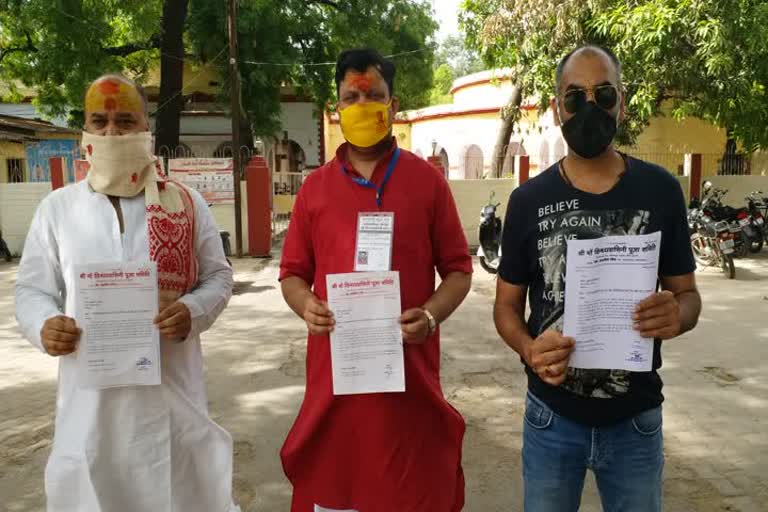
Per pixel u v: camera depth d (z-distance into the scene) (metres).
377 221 2.31
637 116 11.61
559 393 2.08
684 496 3.39
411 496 2.37
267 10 17.48
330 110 21.45
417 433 2.37
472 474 3.65
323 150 23.67
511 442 4.04
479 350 5.96
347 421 2.36
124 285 2.22
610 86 2.01
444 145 24.03
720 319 6.96
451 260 2.47
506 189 13.53
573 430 2.08
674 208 2.02
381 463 2.34
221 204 12.66
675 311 1.90
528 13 11.84
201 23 17.67
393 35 21.16
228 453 2.58
